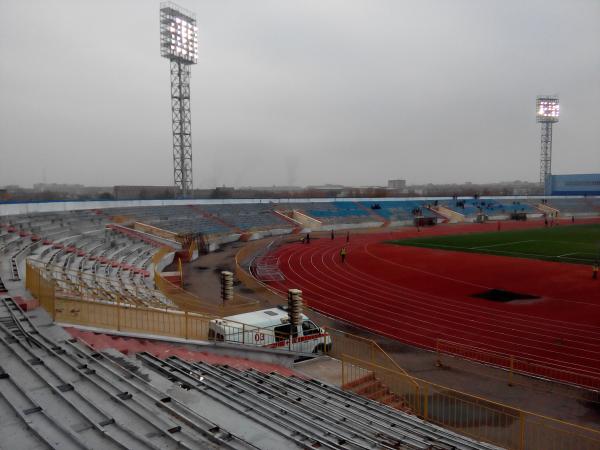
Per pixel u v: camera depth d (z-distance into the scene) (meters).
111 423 5.67
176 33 56.00
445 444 8.31
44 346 8.52
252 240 53.66
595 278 29.11
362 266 35.31
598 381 14.27
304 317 16.17
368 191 132.12
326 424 8.27
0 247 22.88
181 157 59.88
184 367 9.91
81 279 19.05
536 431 10.82
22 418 5.58
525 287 27.33
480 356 16.53
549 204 96.69
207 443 5.64
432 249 43.69
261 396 8.95
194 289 26.94
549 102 108.25
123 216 44.06
